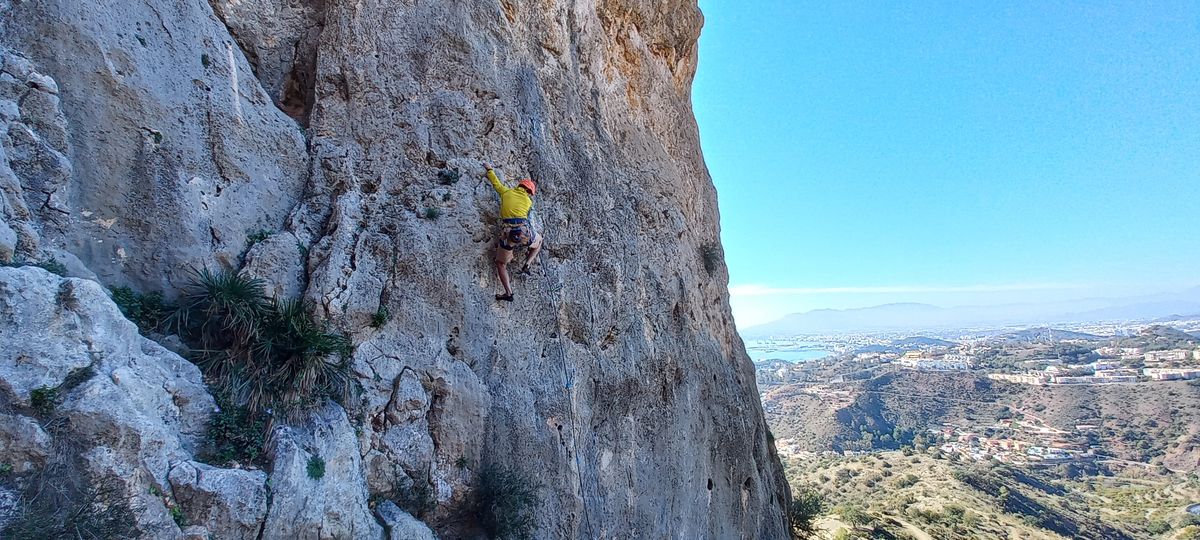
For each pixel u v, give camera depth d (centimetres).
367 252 830
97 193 655
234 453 603
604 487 1027
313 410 683
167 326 648
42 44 639
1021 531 5459
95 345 512
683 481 1227
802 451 11288
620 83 1464
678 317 1371
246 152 809
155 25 746
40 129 616
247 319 657
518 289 991
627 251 1215
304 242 810
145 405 531
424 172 935
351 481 682
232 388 631
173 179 717
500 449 883
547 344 1005
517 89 1096
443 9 1021
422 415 816
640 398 1157
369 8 952
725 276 1897
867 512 5297
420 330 844
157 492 508
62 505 449
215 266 729
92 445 476
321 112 908
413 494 784
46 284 501
